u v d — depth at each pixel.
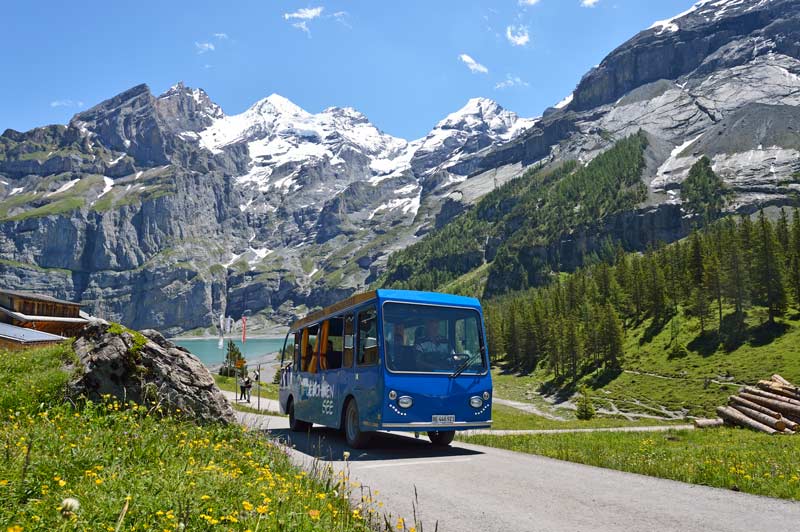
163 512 4.88
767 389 28.53
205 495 5.46
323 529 5.34
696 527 6.66
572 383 146.50
